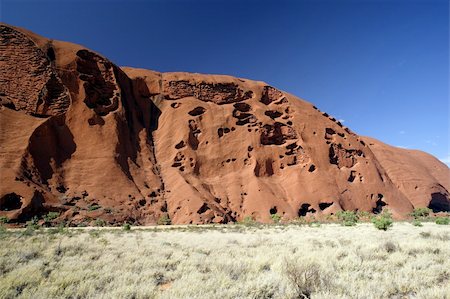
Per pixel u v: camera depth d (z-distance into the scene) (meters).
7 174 54.69
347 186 90.81
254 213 73.94
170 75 108.06
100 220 55.91
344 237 17.94
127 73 104.69
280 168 90.81
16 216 49.34
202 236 23.38
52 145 68.19
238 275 7.54
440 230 24.00
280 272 7.24
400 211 92.00
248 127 96.75
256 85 114.56
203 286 6.29
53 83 77.00
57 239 19.08
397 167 116.06
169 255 11.59
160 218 64.81
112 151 74.81
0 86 71.12
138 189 72.12
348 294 5.36
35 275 7.51
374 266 7.93
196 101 100.62
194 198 69.38
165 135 91.44
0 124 63.59
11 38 78.25
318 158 94.00
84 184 65.88
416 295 5.49
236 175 84.62
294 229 34.91
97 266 9.01
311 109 113.75
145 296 5.89
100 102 84.75
